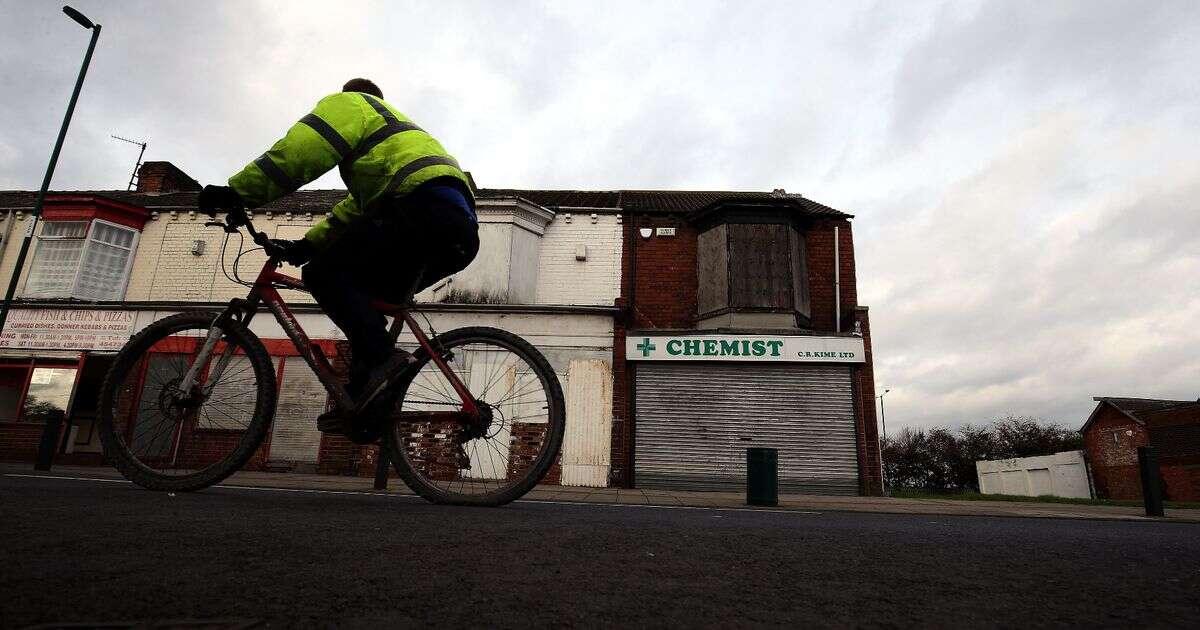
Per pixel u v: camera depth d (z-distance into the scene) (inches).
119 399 118.2
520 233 528.1
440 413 111.3
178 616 32.1
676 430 471.2
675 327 526.9
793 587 45.4
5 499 79.9
